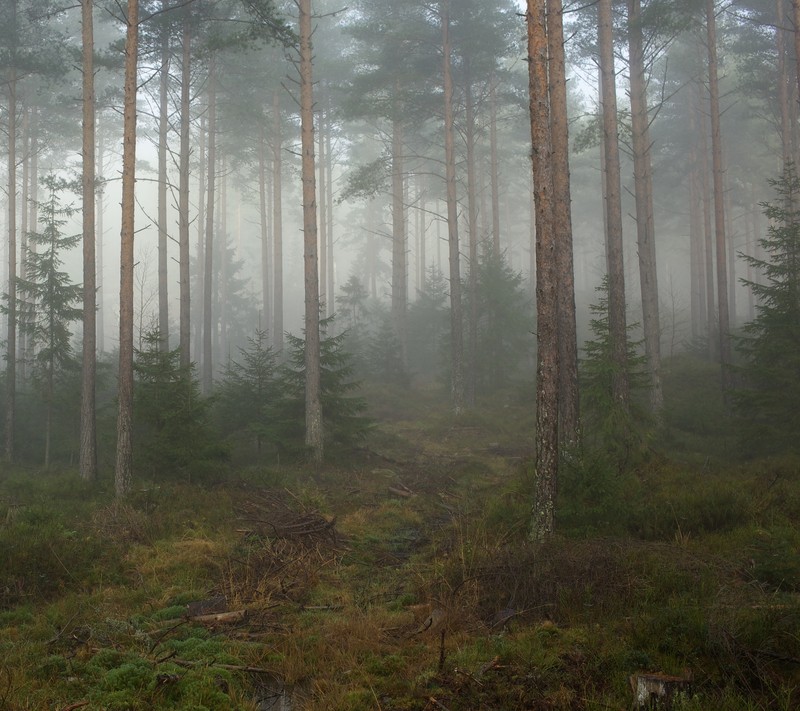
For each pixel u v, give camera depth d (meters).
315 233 19.41
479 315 29.52
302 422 19.22
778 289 16.78
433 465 19.02
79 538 10.88
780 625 5.99
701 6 25.45
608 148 17.58
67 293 21.12
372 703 5.75
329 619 8.03
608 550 8.38
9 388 20.97
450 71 27.52
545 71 10.57
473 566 8.81
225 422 20.02
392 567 10.40
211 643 7.16
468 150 31.19
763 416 17.00
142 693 5.97
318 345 19.00
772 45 30.19
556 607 7.45
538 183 10.46
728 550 9.00
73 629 7.74
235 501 13.89
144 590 9.29
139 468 15.63
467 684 5.91
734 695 5.21
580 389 15.62
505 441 22.25
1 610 8.57
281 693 6.31
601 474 10.77
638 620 6.67
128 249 15.15
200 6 22.31
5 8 23.86
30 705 5.66
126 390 14.84
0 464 19.62
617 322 15.55
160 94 31.09
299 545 11.15
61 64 22.94
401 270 34.00
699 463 15.30
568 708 5.38
